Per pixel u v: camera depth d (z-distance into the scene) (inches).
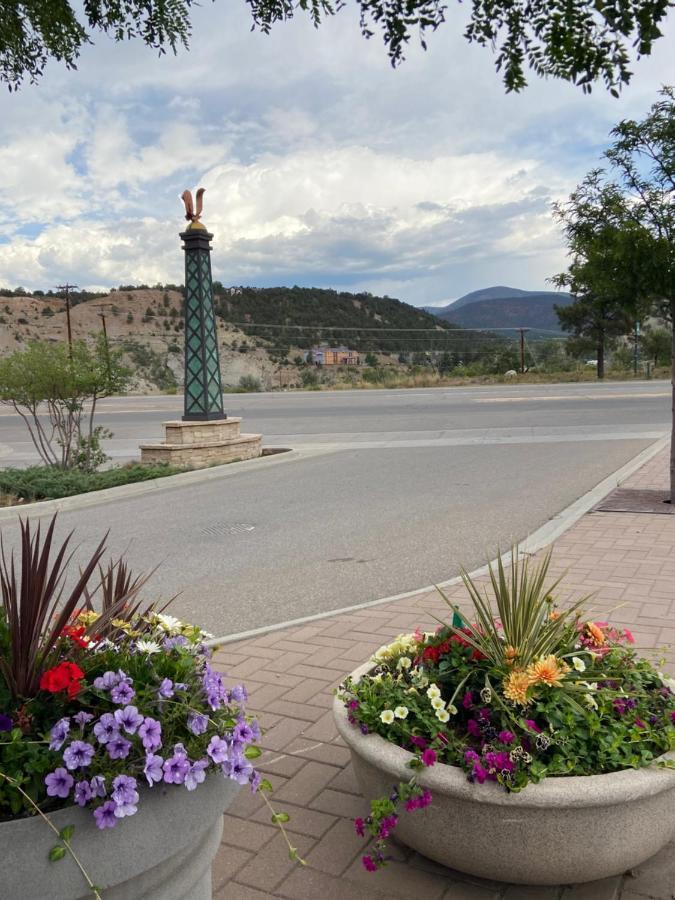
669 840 107.7
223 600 247.1
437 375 1930.4
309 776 132.0
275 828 117.5
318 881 105.0
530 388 1371.8
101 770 74.2
